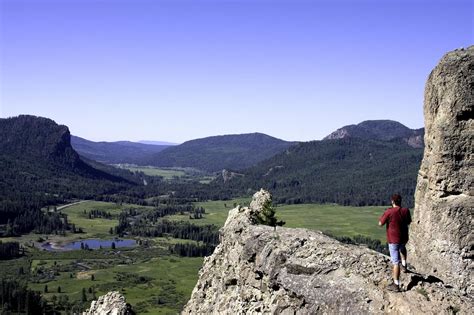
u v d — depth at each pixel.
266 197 40.16
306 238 26.25
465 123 26.94
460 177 26.86
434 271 27.55
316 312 23.08
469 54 26.95
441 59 28.22
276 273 25.80
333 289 22.92
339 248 24.50
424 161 30.38
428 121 29.69
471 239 26.19
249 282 28.38
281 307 24.92
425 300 20.62
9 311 159.12
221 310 30.33
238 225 32.03
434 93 28.61
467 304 20.47
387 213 22.11
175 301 184.62
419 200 30.42
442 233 27.20
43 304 172.75
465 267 26.25
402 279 21.66
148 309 172.25
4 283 173.38
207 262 35.72
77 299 187.38
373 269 22.56
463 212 26.53
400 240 21.62
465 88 26.72
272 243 27.22
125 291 198.88
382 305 21.11
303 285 24.19
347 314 21.78
